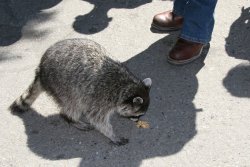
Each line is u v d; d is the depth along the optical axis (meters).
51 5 3.27
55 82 2.38
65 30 3.05
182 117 2.46
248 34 2.96
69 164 2.26
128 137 2.38
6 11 3.22
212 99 2.55
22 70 2.76
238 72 2.70
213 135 2.36
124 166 2.25
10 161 2.28
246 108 2.49
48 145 2.35
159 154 2.29
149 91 2.48
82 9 3.22
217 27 3.01
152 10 3.19
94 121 2.36
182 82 2.66
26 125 2.45
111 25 3.07
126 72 2.38
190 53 2.75
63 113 2.43
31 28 3.08
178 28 3.01
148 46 2.91
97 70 2.35
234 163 2.24
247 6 3.18
